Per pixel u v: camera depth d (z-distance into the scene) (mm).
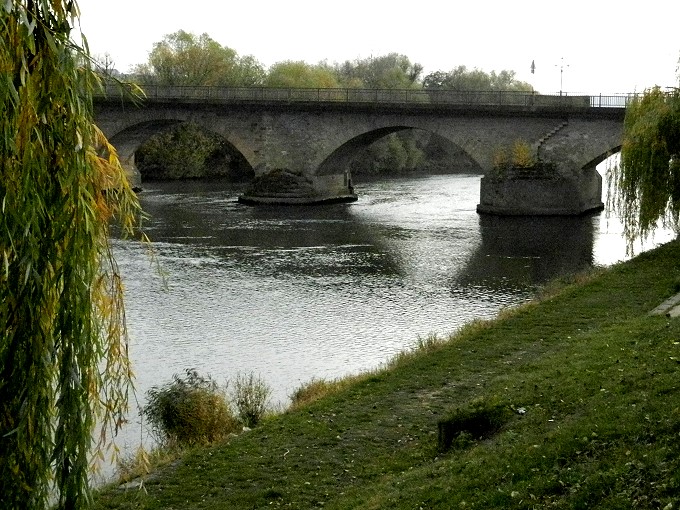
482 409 12945
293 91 65500
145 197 66812
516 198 54812
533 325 20672
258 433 14828
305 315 27844
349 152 65062
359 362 22359
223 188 76312
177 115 63875
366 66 124688
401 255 39250
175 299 30109
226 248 41312
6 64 6629
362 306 29094
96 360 7711
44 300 7188
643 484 8523
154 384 20438
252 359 22797
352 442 13969
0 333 6961
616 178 30656
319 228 48531
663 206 29688
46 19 7117
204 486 12750
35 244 6969
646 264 27484
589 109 53531
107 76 7793
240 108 62906
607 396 12109
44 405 7285
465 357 18375
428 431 14055
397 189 77562
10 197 6836
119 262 37094
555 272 34594
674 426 9742
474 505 9625
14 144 6691
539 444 10773
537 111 54781
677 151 29594
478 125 57031
